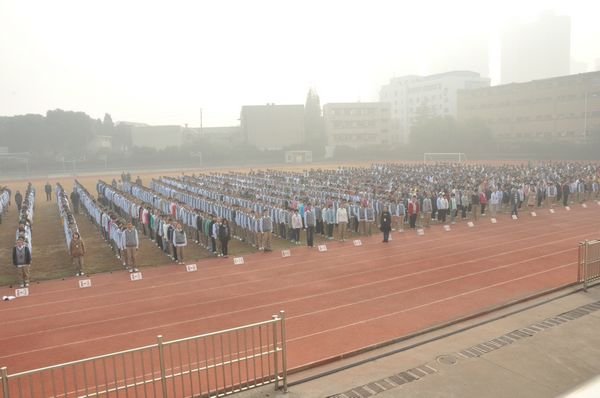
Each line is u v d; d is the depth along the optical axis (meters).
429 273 16.67
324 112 118.56
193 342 11.21
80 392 8.89
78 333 12.19
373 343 10.83
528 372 8.98
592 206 33.09
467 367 9.30
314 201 27.48
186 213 24.59
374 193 29.58
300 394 8.46
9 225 31.28
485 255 19.11
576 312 12.19
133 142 114.62
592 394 2.16
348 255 19.94
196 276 17.38
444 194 27.62
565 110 84.62
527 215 29.61
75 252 17.84
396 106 139.62
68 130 107.56
